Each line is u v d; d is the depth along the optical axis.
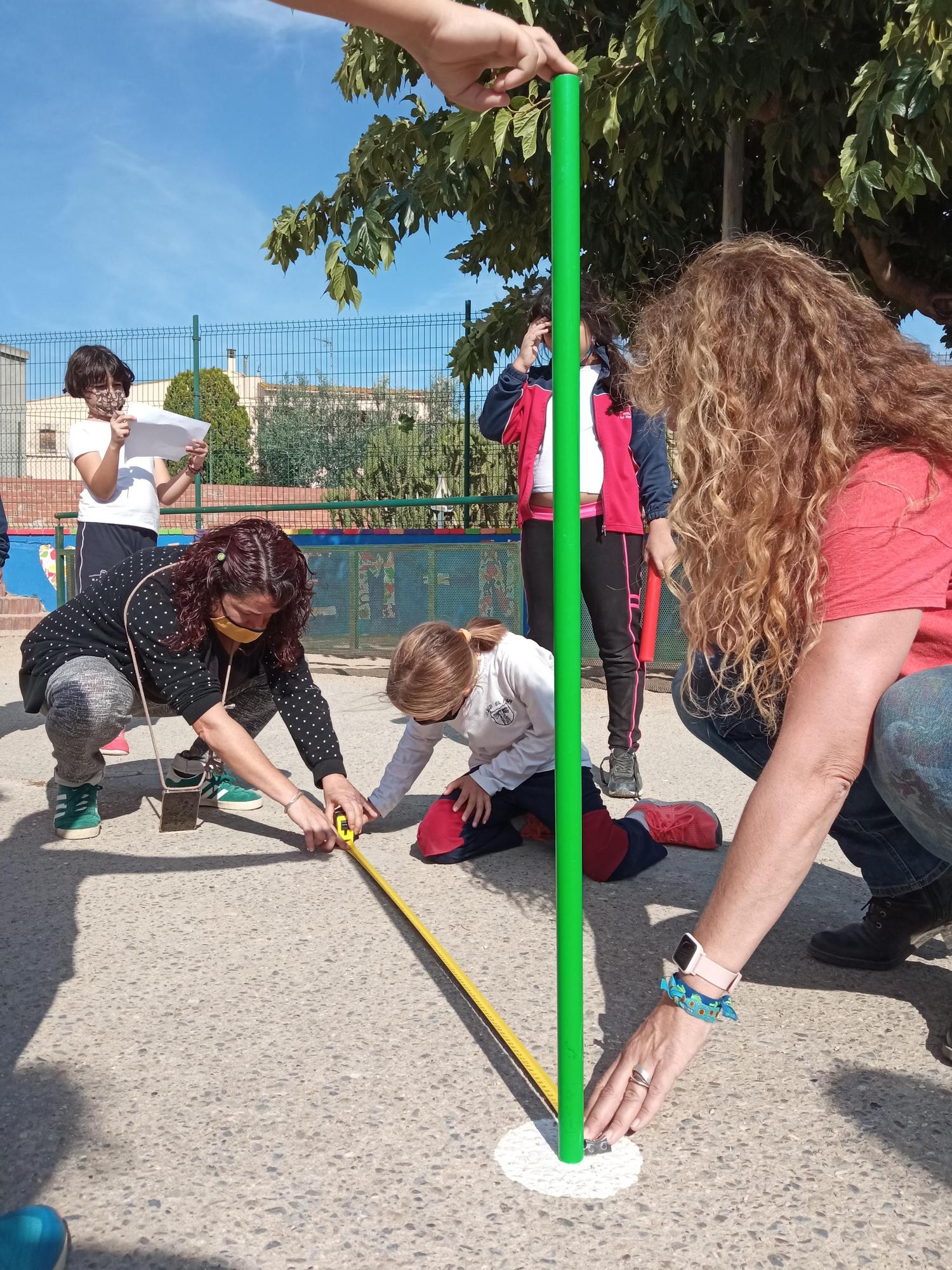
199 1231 1.07
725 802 3.03
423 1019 1.57
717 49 3.97
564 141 1.07
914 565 1.19
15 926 1.97
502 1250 1.04
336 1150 1.22
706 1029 1.21
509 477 7.12
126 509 3.45
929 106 3.57
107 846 2.53
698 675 1.77
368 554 6.36
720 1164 1.19
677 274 4.22
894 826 1.61
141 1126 1.27
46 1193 1.13
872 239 5.12
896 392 1.28
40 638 2.61
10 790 3.16
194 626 2.32
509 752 2.48
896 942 1.73
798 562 1.23
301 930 1.96
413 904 2.12
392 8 1.07
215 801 2.96
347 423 8.67
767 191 4.73
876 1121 1.29
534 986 1.70
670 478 3.30
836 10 4.08
